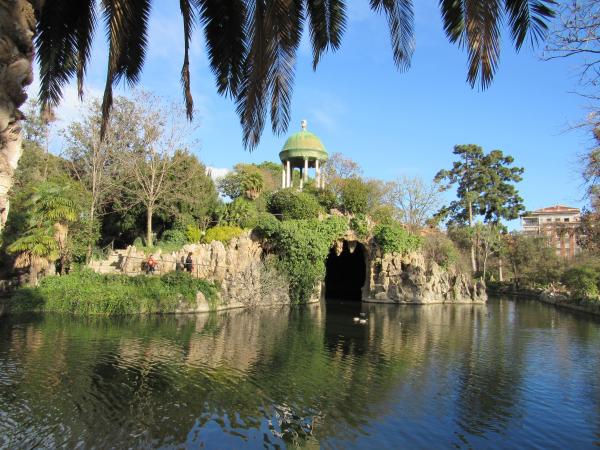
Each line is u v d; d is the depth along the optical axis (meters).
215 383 14.12
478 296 52.38
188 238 40.56
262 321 27.98
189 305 29.16
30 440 9.50
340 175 66.06
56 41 10.78
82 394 12.45
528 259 73.44
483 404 13.47
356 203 47.88
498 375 16.88
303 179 59.88
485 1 8.05
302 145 59.25
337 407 12.62
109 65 8.72
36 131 43.62
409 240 48.62
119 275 29.72
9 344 17.84
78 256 34.00
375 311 38.00
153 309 27.53
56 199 28.08
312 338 22.78
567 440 11.12
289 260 39.53
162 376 14.54
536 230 78.75
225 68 11.90
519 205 75.69
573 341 25.59
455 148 77.12
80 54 10.95
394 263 47.31
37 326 21.88
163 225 45.03
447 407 13.06
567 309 47.62
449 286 50.81
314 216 46.31
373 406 12.84
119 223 42.59
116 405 11.80
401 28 10.63
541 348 23.02
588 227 28.36
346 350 20.22
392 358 18.94
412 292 46.66
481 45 8.13
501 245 73.81
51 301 26.03
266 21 8.32
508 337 26.22
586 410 13.27
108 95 8.86
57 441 9.52
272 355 18.36
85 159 39.25
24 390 12.52
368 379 15.48
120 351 17.52
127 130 39.41
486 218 77.06
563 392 14.97
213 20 11.33
